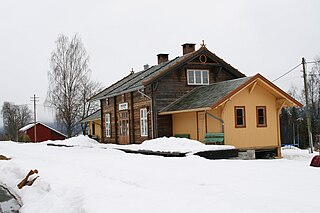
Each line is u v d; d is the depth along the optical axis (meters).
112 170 12.66
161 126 25.58
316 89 54.38
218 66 27.20
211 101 21.42
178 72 26.22
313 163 12.57
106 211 7.71
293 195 7.80
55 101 49.91
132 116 28.53
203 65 26.84
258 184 9.12
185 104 23.89
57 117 51.97
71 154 21.33
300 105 23.23
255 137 22.64
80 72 50.62
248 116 22.52
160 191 8.98
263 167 12.23
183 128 24.80
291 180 9.62
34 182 13.34
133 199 8.43
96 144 28.88
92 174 12.62
